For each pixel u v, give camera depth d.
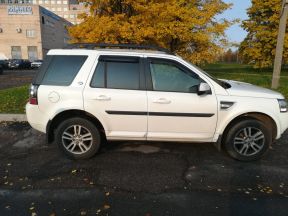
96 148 4.66
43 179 4.00
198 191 3.69
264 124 4.57
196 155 4.88
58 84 4.54
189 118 4.48
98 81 4.50
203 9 16.09
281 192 3.68
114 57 4.54
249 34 30.92
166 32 13.41
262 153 4.65
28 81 18.50
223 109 4.48
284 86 12.08
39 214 3.17
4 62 37.12
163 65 4.52
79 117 4.61
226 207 3.33
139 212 3.22
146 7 11.36
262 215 3.18
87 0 11.42
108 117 4.50
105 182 3.92
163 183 3.90
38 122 4.62
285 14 10.18
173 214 3.18
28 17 56.91
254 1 29.92
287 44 26.73
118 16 11.12
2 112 7.36
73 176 4.09
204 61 18.42
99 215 3.16
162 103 4.43
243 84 5.26
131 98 4.44
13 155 4.87
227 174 4.19
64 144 4.67
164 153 4.95
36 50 58.38
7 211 3.22
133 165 4.46
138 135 4.59
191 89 4.48
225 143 4.69
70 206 3.33
